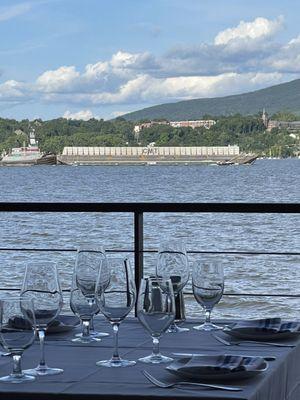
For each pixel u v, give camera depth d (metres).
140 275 4.10
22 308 2.17
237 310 12.74
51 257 16.77
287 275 15.41
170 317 2.35
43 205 4.20
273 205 3.96
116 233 23.53
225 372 2.15
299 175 63.59
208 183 54.59
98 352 2.48
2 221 25.75
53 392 2.05
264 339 2.65
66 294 8.27
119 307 2.36
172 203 4.05
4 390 2.07
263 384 2.13
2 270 15.68
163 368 2.28
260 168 73.81
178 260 2.88
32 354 2.47
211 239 22.50
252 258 16.72
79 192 48.94
